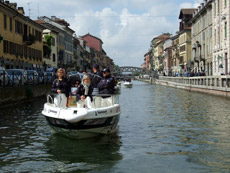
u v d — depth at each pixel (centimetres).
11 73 2580
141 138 1131
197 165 816
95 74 1239
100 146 1012
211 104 2298
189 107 2123
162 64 12488
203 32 5803
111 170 784
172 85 6281
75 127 1048
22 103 2473
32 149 985
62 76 1182
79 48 8944
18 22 4022
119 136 1163
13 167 815
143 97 3291
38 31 4888
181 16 8262
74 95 1260
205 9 5519
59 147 1003
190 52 7788
